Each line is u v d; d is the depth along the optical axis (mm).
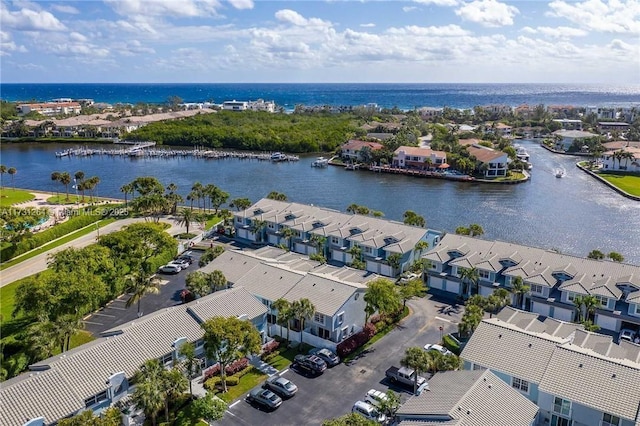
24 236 105000
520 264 82500
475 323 62562
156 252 94438
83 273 70312
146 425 49656
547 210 147125
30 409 43781
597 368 48406
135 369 51688
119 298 80062
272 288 72438
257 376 59219
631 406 44312
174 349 56188
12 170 177750
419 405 45312
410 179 197625
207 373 58344
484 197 164750
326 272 79688
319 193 169875
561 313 75688
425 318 75125
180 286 85125
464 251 87688
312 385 57438
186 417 51281
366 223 102375
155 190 139000
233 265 81438
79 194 163250
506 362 52375
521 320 62469
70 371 48781
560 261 82062
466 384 46812
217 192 133375
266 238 111375
